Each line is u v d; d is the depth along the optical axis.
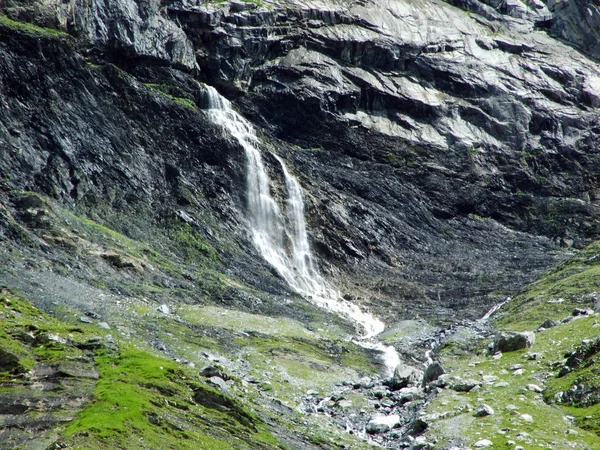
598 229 130.25
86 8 108.56
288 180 109.00
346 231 109.12
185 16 124.31
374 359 61.75
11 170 77.44
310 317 76.06
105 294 61.22
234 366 52.06
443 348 65.00
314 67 133.50
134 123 97.25
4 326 41.19
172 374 38.25
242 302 74.50
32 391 33.41
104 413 30.50
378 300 93.88
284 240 101.75
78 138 88.00
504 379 46.84
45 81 88.69
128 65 111.88
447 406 42.81
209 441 31.72
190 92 115.00
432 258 113.00
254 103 126.12
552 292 77.81
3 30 87.38
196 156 101.19
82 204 82.06
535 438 35.72
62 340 41.38
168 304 65.44
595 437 35.97
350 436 40.78
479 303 90.62
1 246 61.69
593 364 43.84
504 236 127.69
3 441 27.77
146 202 89.50
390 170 129.12
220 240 91.50
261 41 130.50
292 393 48.97
